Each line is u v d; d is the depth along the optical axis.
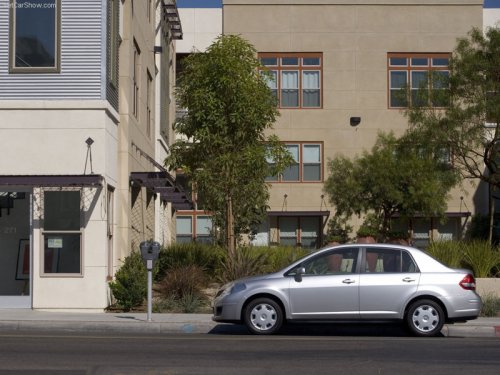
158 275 26.23
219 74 24.84
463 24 47.31
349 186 39.34
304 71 47.28
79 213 21.75
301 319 17.08
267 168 26.09
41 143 21.81
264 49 47.28
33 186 21.55
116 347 14.84
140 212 29.05
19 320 19.02
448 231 46.75
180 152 25.98
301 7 47.34
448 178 30.81
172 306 22.27
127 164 25.00
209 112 24.92
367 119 47.12
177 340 16.14
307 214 45.88
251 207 27.55
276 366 12.69
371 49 47.34
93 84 21.89
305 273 17.33
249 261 24.48
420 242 46.50
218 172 25.38
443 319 17.09
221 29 50.78
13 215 24.17
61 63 21.91
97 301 21.62
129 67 25.72
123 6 25.72
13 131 21.81
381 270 17.25
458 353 14.32
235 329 18.70
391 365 12.87
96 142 21.84
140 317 20.09
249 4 47.31
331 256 17.45
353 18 47.38
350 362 13.16
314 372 12.16
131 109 26.53
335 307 17.03
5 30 21.92
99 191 21.75
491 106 29.28
